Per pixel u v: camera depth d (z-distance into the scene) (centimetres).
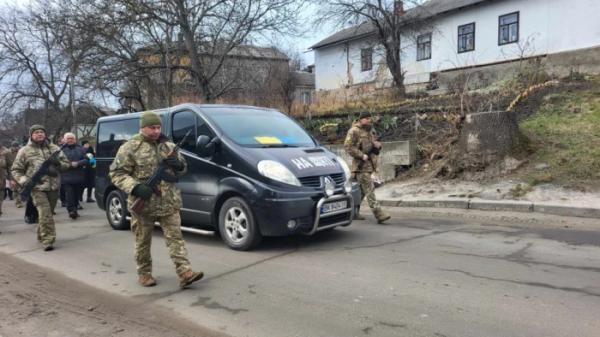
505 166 988
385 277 502
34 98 3797
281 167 613
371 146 794
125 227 855
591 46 2386
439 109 1339
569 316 386
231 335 381
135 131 828
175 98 2247
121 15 1888
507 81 1706
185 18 1980
